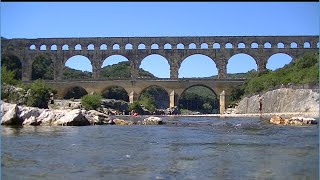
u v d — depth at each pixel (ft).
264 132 142.92
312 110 273.13
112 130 152.56
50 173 65.31
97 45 531.91
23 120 169.78
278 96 329.31
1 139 112.06
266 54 518.78
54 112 177.17
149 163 74.13
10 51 538.88
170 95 481.46
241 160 77.20
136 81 485.56
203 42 521.65
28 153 84.99
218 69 518.37
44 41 536.42
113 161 76.18
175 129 162.20
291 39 518.78
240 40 520.42
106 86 488.02
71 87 491.31
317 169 68.18
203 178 62.28
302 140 112.57
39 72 606.55
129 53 527.81
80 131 143.13
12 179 61.31
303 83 314.76
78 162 74.69
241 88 471.21
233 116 341.00
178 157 81.20
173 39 523.70
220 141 111.45
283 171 66.69
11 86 282.56
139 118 281.74
